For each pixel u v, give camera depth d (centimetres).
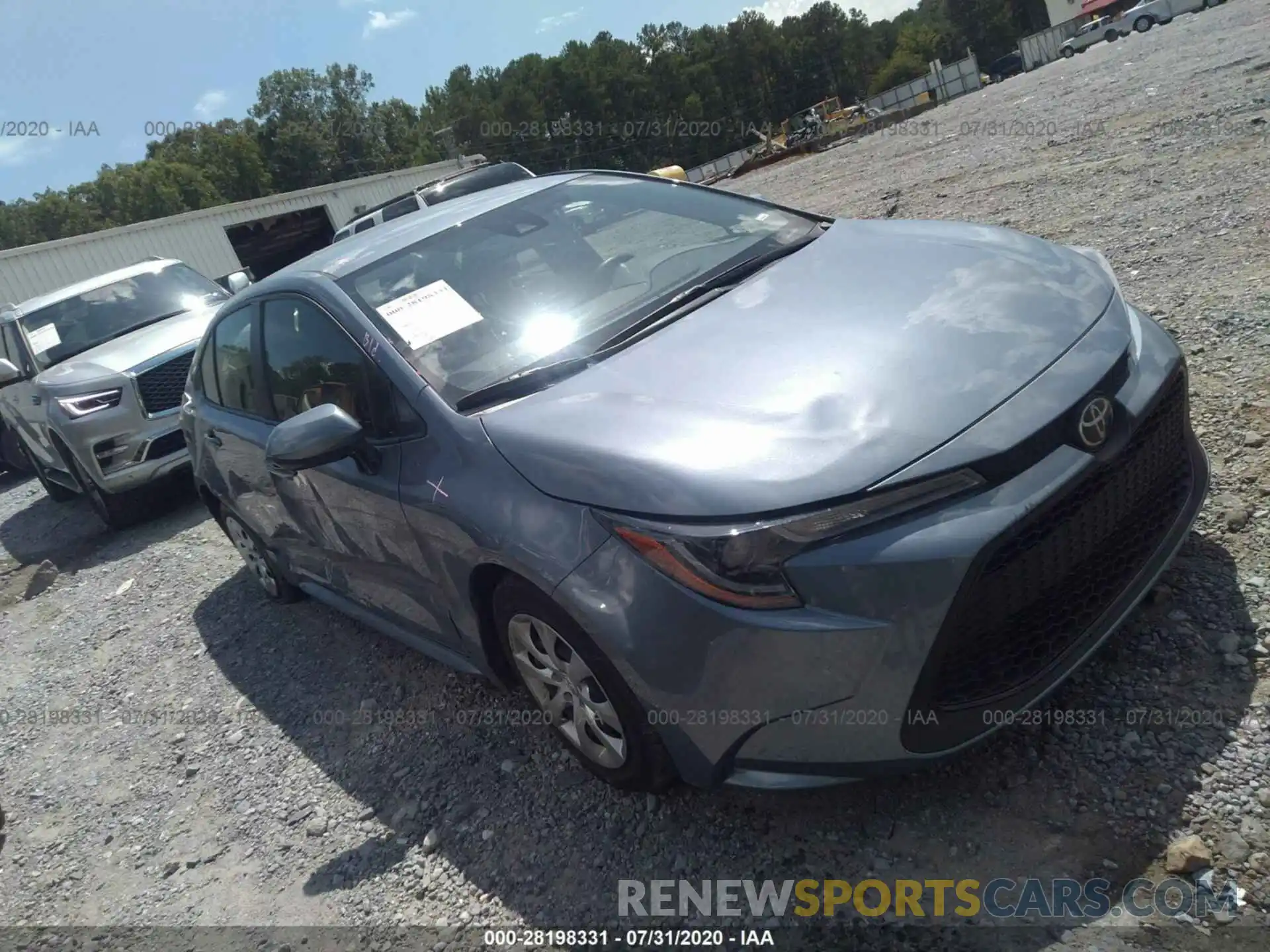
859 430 213
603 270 326
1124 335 244
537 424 251
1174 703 237
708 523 207
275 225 3103
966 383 222
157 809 355
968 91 4678
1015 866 211
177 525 720
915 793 239
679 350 264
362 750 343
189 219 2530
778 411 225
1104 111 1148
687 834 250
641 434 231
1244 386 354
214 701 424
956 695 210
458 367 288
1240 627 251
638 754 243
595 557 223
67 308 820
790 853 234
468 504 254
